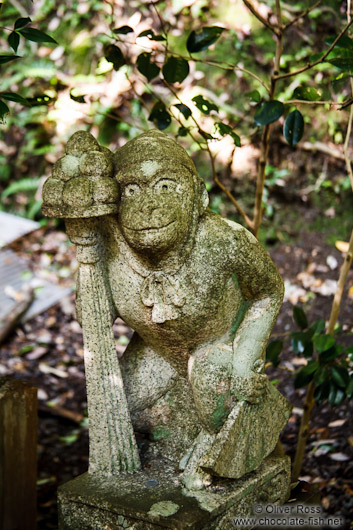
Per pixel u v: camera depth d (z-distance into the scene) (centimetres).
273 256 497
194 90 526
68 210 206
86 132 213
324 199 502
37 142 615
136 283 220
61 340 501
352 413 384
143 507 212
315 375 286
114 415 229
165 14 540
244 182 518
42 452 391
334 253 483
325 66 474
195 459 225
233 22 522
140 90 545
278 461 245
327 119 490
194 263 215
